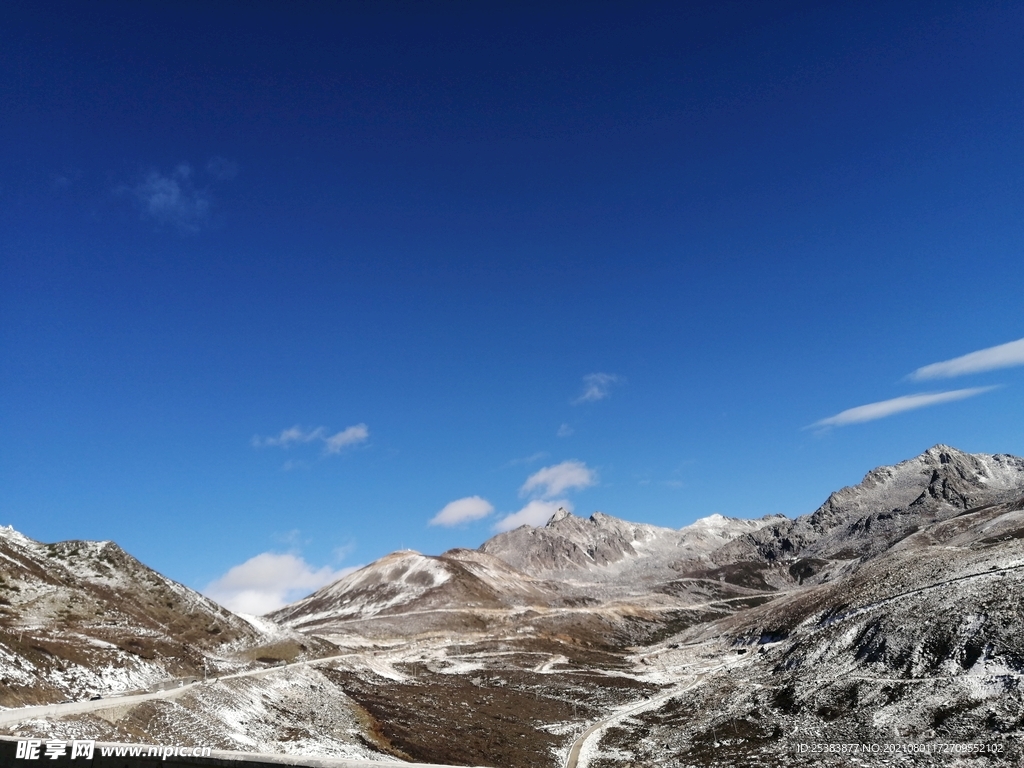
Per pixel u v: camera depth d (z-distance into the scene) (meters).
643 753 75.81
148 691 67.62
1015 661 64.31
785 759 62.78
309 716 76.38
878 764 56.34
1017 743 52.62
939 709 63.78
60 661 66.69
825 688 80.00
